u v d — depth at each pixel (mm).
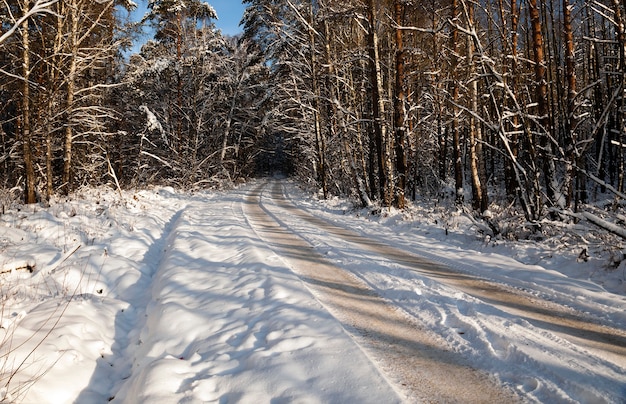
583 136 18375
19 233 8266
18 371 3389
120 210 12469
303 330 4059
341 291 5555
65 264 6941
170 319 4570
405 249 8586
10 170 16719
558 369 3248
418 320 4469
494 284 5781
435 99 18016
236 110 36781
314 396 2943
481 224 9336
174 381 3291
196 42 25953
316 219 14633
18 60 11688
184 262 7301
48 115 12539
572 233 7488
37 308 5066
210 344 4012
